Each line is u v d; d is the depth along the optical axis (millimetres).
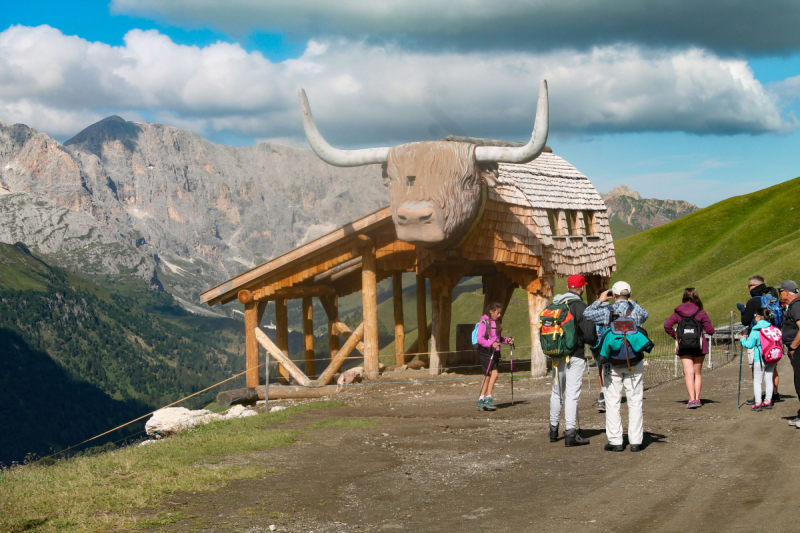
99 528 5746
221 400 22000
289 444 9969
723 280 44875
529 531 5445
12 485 7727
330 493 6965
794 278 39438
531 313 20203
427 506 6383
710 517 5559
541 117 15172
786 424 9625
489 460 8422
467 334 24000
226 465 8414
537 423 11156
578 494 6551
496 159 16031
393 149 16344
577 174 24391
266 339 22828
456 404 14383
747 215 65375
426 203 15766
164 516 6098
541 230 20203
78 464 9102
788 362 18828
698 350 11523
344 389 19109
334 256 21484
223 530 5684
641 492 6500
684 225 66562
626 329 8320
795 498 5980
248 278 22656
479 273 24172
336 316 27391
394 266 22641
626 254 64938
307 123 16750
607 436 8695
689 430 9633
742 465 7387
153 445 10648
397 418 12758
